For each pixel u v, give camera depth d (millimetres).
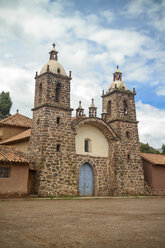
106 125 28953
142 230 8430
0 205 15031
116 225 9242
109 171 29234
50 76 25953
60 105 25844
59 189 23266
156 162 30547
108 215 11828
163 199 24500
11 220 9766
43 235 7457
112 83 32812
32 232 7820
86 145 29062
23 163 21172
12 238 7043
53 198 21078
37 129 24797
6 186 20203
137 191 28781
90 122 28234
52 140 24078
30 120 36344
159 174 31047
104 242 6789
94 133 29562
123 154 29094
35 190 22453
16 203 16562
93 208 14805
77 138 27922
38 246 6316
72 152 25219
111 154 29516
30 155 24562
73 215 11562
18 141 28391
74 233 7812
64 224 9242
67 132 25453
